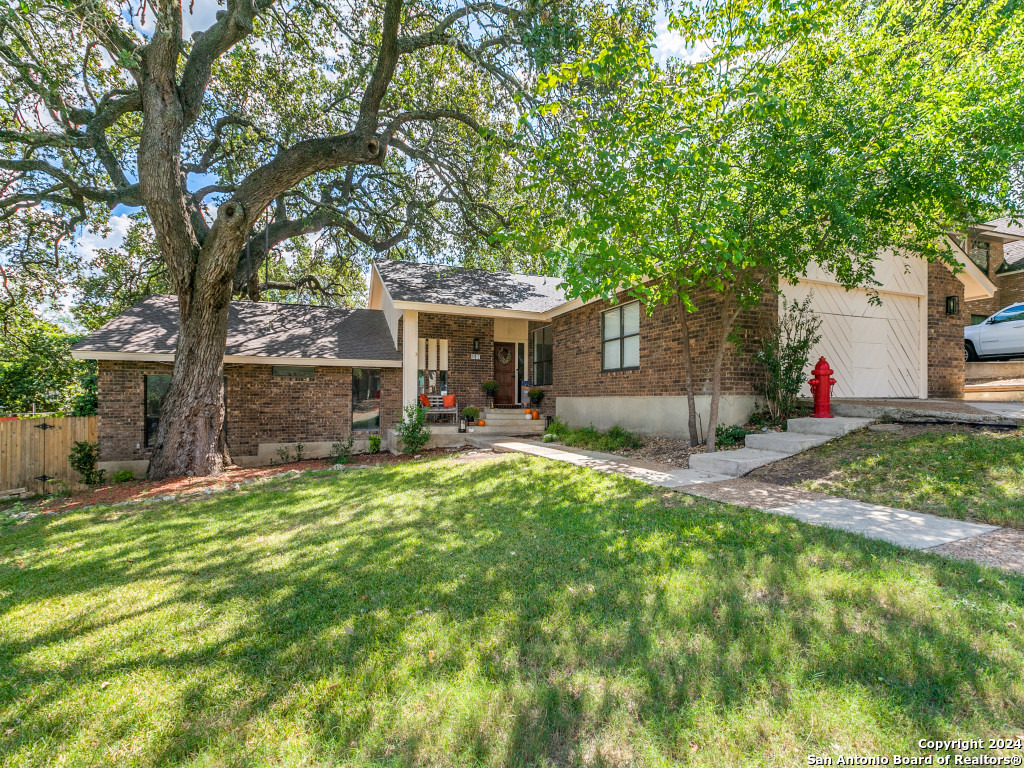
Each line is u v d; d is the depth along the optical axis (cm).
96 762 192
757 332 882
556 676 228
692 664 229
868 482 539
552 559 376
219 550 454
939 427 675
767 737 183
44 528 598
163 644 279
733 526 425
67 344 1945
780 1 563
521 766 177
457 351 1569
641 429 1071
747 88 579
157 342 1218
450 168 1442
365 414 1427
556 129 831
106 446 1177
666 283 749
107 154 1252
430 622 285
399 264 1698
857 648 231
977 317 1802
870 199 610
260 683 237
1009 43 604
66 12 807
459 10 1027
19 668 260
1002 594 276
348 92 1377
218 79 1414
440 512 542
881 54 640
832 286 973
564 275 595
